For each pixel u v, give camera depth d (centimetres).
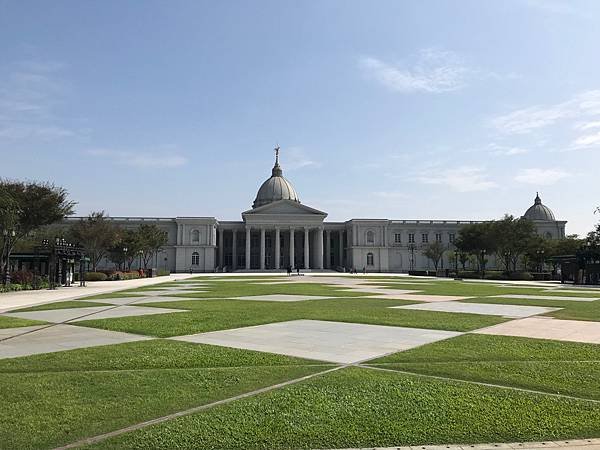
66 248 5431
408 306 2830
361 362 1246
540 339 1619
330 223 15525
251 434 752
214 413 836
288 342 1547
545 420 812
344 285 5741
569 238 11162
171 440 728
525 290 4728
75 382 1037
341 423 796
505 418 820
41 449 699
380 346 1476
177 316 2269
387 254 14825
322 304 2955
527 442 733
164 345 1483
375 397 928
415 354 1345
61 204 5844
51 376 1089
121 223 14088
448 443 729
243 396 941
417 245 15250
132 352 1365
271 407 867
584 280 6631
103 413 841
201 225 14312
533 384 1030
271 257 16062
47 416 827
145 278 8931
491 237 9981
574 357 1314
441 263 15250
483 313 2445
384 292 4275
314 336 1670
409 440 737
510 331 1812
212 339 1608
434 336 1678
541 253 10612
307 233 14538
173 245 14312
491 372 1135
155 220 14300
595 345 1502
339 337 1648
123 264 12462
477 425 791
